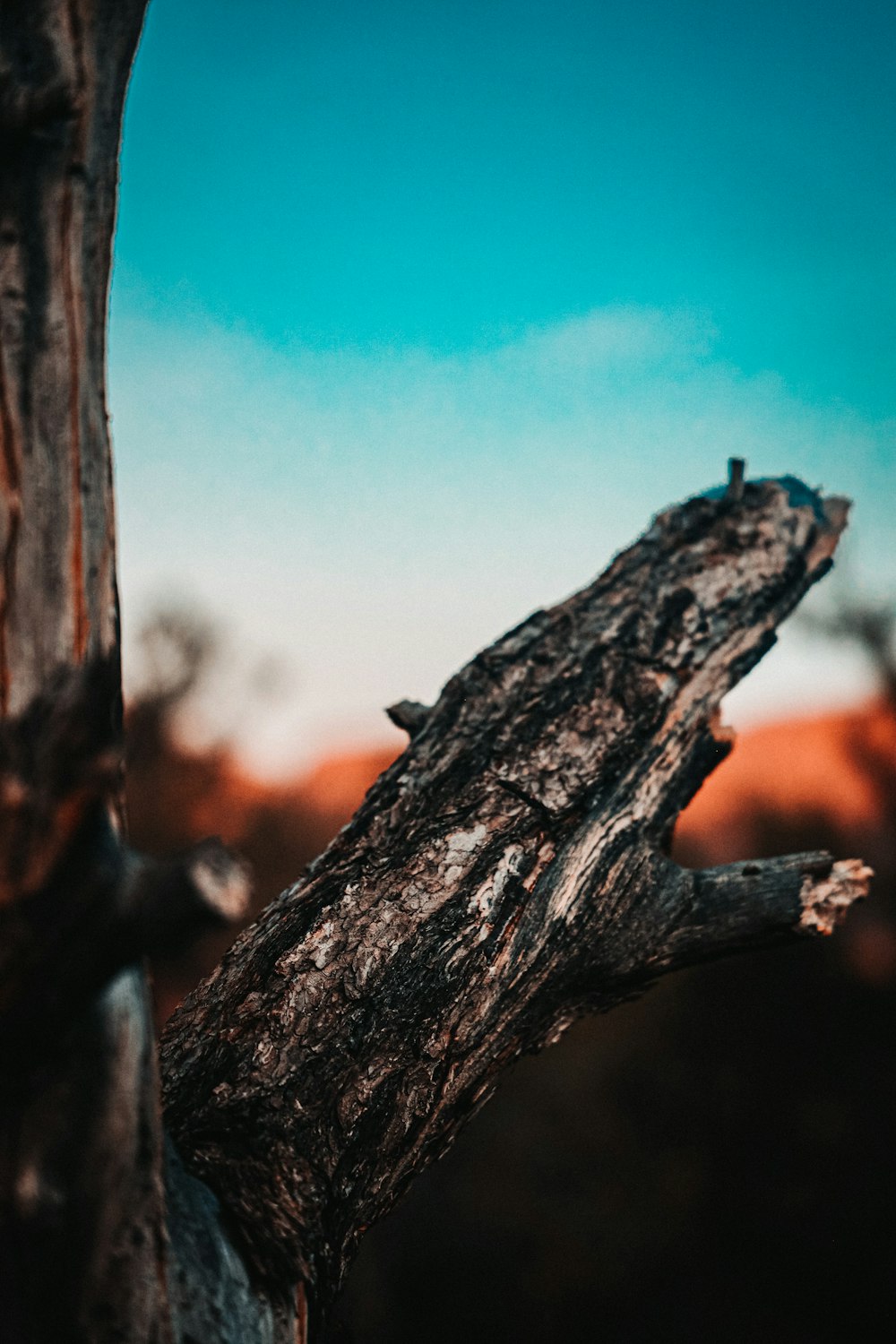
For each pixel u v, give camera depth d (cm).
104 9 34
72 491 33
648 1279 255
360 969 45
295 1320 37
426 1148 45
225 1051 44
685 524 61
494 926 47
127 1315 31
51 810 27
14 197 32
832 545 63
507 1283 257
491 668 54
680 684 54
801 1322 239
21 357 32
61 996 28
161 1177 33
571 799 50
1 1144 29
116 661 34
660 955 49
